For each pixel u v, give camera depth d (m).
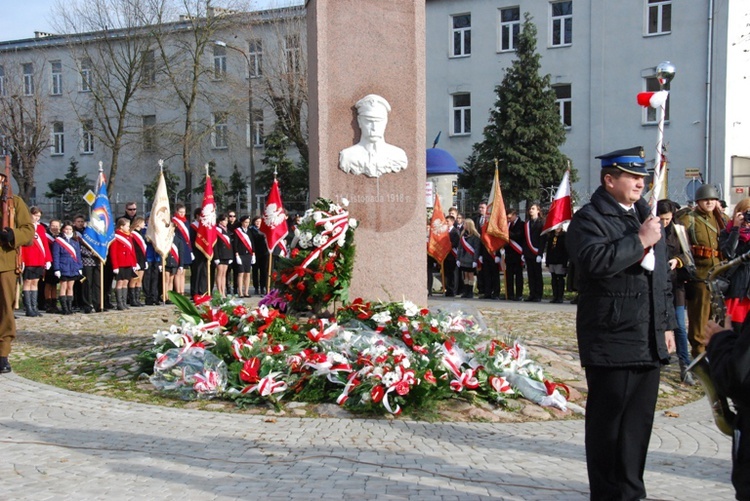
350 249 9.42
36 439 6.52
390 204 10.09
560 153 31.98
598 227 4.61
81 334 13.56
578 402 8.28
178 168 42.69
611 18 33.91
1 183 9.62
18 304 18.62
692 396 9.06
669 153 32.81
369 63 10.08
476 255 19.78
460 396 7.90
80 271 16.97
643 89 33.50
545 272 28.44
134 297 18.36
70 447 6.24
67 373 9.63
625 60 33.69
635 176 4.66
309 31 10.45
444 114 37.91
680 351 9.59
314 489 5.16
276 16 34.84
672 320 4.72
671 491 5.35
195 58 35.97
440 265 20.17
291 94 34.03
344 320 9.08
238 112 36.97
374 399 7.32
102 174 17.36
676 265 9.27
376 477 5.46
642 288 4.56
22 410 7.64
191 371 8.23
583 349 4.62
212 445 6.30
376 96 9.96
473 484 5.34
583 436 6.94
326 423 7.12
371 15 10.07
